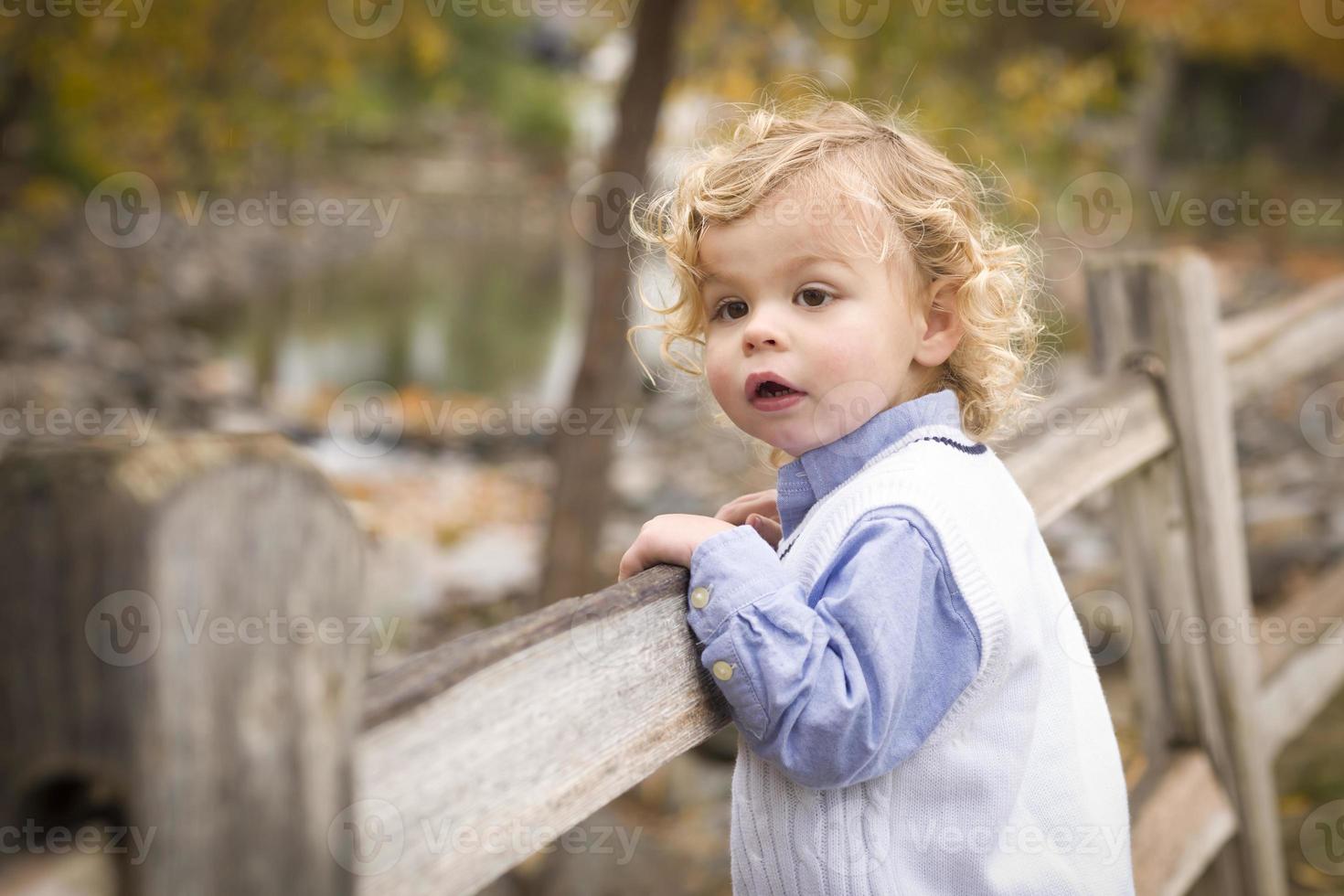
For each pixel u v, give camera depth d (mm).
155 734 536
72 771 546
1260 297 12102
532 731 856
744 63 4539
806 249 1211
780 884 1209
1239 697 2227
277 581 571
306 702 594
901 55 4441
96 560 526
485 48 24609
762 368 1219
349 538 599
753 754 1231
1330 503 5992
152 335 9516
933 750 1172
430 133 23500
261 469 555
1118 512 2246
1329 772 3590
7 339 8289
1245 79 21203
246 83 6754
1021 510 1278
